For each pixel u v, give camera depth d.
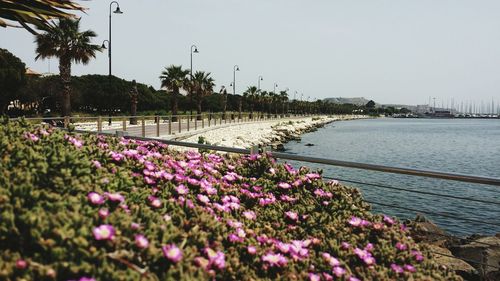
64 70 30.17
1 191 2.47
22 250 2.18
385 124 154.75
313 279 2.78
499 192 21.53
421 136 75.81
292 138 64.94
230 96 109.06
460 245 9.05
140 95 71.31
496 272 7.16
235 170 4.91
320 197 4.33
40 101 53.78
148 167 3.91
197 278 2.27
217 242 2.85
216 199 3.85
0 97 45.75
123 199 2.92
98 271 2.06
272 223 3.69
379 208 16.61
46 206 2.49
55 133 4.27
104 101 65.44
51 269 1.98
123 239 2.33
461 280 3.33
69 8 4.69
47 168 2.99
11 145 3.41
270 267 2.88
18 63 47.34
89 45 29.98
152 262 2.35
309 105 181.00
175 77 48.91
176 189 3.65
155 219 2.80
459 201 18.78
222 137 35.81
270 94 113.88
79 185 2.90
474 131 100.38
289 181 4.65
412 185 22.86
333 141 61.16
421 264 3.37
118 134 6.29
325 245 3.36
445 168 33.03
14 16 4.48
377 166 4.29
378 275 2.96
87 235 2.28
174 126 33.38
